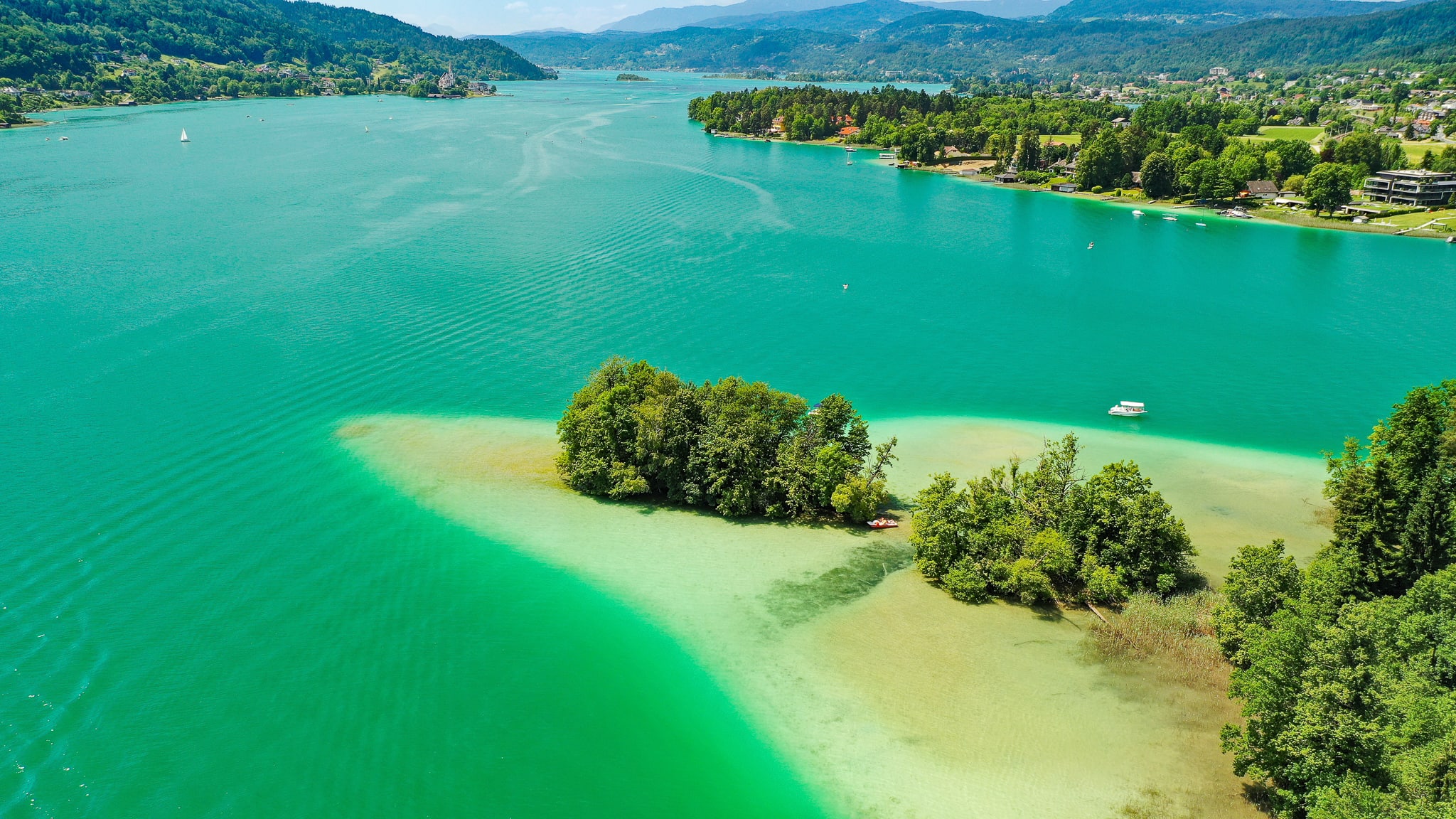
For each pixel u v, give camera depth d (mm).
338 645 60406
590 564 70938
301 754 50906
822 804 48031
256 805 47375
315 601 65438
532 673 57875
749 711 54719
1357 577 60844
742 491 79125
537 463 89438
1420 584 52875
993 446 96500
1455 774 37719
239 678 57000
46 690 55531
